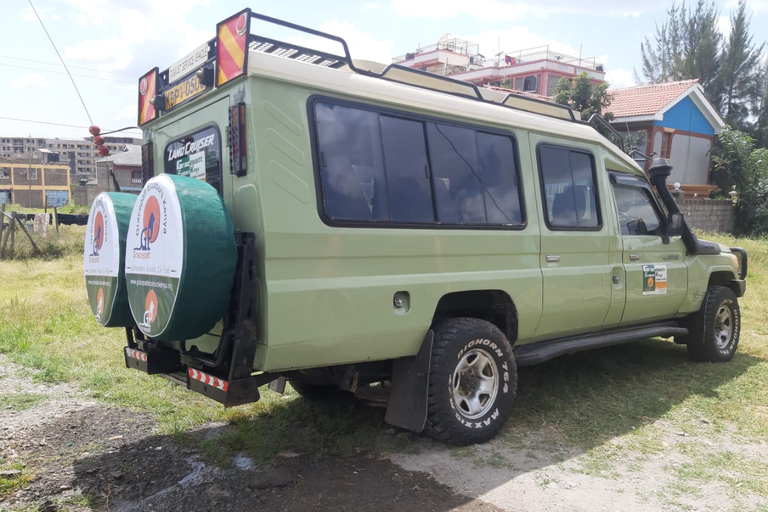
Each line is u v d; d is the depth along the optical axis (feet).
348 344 11.35
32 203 250.16
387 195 12.05
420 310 12.37
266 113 10.53
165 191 10.21
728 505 10.64
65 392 16.38
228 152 11.38
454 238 13.04
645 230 18.52
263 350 10.37
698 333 20.24
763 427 14.44
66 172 258.37
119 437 13.39
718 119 81.41
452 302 13.64
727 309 21.02
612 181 17.65
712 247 20.86
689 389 17.35
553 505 10.53
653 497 10.91
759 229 70.38
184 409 15.11
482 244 13.61
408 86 12.91
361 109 11.85
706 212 68.95
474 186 13.74
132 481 11.30
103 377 17.24
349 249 11.27
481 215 13.79
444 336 12.80
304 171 10.82
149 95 14.70
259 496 10.74
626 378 18.34
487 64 163.02
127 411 15.03
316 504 10.45
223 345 10.37
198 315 9.96
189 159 13.04
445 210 13.06
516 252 14.42
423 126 12.90
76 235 56.34
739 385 17.74
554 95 61.05
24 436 13.28
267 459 12.29
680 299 19.24
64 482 11.19
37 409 15.02
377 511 10.23
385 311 11.78
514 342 14.76
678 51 118.73
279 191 10.49
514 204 14.58
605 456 12.70
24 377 17.54
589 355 21.09
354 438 13.28
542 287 14.89
